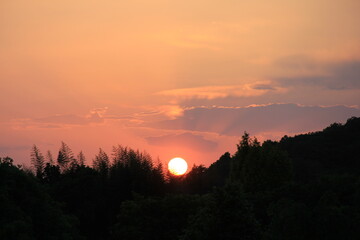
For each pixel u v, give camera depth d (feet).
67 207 375.66
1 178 238.68
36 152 460.14
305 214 159.22
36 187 250.57
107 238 363.56
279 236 160.76
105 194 396.98
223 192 184.24
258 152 308.60
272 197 232.53
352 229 156.46
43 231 237.86
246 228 180.96
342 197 220.23
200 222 190.08
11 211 219.20
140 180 414.21
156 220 257.55
